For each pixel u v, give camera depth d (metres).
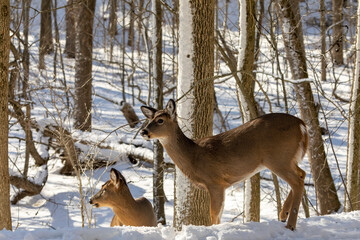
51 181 17.83
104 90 29.45
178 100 8.24
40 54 20.70
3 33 7.95
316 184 14.62
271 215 15.18
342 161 19.06
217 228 6.00
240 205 16.05
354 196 13.09
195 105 8.57
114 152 18.89
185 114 8.58
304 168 18.80
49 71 29.17
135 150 18.78
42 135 17.66
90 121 21.12
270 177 17.94
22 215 15.37
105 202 9.33
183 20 8.55
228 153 6.97
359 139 12.98
